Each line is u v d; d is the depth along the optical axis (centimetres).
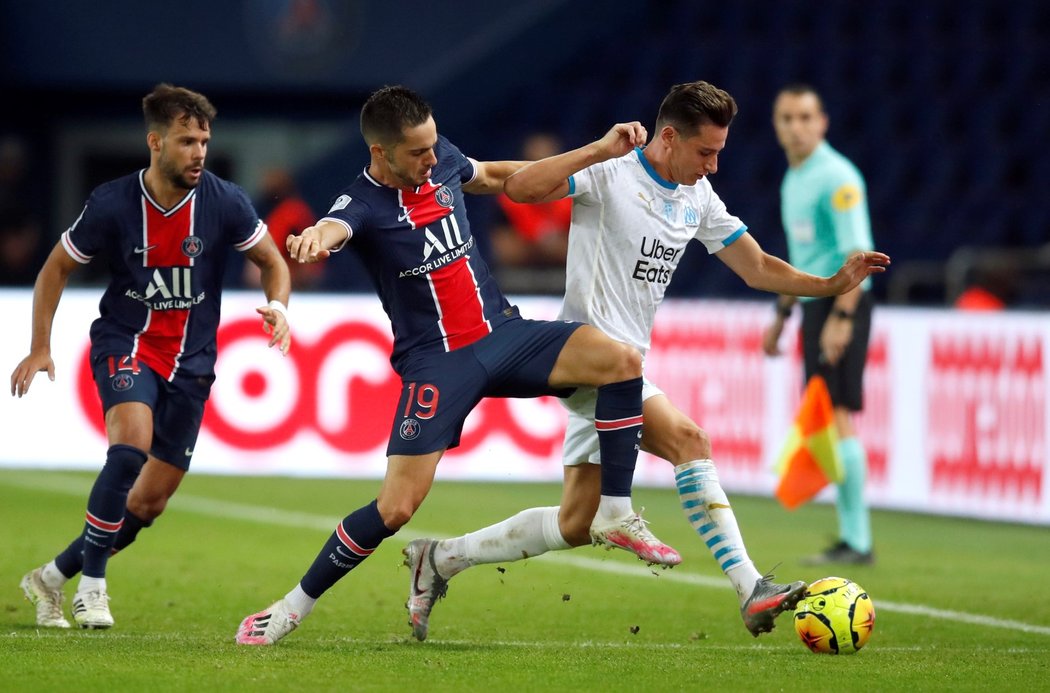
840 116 6662
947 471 4034
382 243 1941
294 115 7712
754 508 4322
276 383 4634
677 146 2027
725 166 6538
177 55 7481
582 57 7075
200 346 2164
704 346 4544
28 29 7444
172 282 2109
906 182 6381
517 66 7031
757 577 1961
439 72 6988
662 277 2106
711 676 1744
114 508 2059
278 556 3106
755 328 4416
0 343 4638
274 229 5791
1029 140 6431
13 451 4644
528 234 5812
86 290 4653
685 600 2606
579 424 2058
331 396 4641
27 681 1630
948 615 2470
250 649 1888
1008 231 6072
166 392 2147
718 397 4512
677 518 4009
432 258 1956
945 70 6762
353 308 4656
